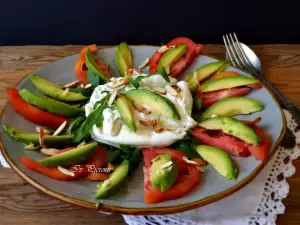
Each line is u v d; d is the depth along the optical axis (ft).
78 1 1.71
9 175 1.09
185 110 1.09
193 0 1.70
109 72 1.33
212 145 1.04
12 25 1.79
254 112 1.12
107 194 0.90
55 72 1.29
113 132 1.04
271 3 1.69
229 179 0.93
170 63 1.29
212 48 1.59
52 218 0.99
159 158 0.97
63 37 1.83
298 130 1.18
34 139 1.04
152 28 1.79
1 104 1.30
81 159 0.99
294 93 1.35
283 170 1.06
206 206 0.98
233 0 1.69
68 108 1.14
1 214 1.00
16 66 1.50
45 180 0.94
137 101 1.08
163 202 0.89
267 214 0.97
